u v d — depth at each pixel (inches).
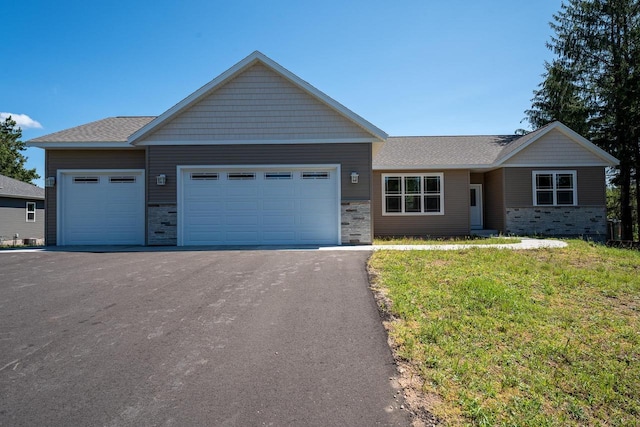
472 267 283.0
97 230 477.4
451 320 173.2
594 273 266.2
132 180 479.2
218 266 295.0
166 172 451.2
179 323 170.1
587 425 104.7
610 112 751.1
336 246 430.6
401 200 601.3
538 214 592.4
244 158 451.8
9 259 338.0
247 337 154.9
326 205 454.3
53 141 460.8
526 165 593.9
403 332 159.5
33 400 109.9
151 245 449.1
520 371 131.3
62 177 476.4
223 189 454.0
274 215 454.3
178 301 201.8
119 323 170.1
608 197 1147.3
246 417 101.8
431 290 219.3
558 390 120.9
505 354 142.8
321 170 454.6
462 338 155.9
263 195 454.3
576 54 807.7
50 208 474.3
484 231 618.5
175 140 451.5
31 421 100.0
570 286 235.1
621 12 745.6
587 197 593.9
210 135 452.4
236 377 123.1
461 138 733.3
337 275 260.1
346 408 106.4
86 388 116.4
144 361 134.2
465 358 138.3
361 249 396.2
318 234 452.8
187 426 97.7
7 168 1630.2
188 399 110.3
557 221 592.1
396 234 600.1
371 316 178.9
